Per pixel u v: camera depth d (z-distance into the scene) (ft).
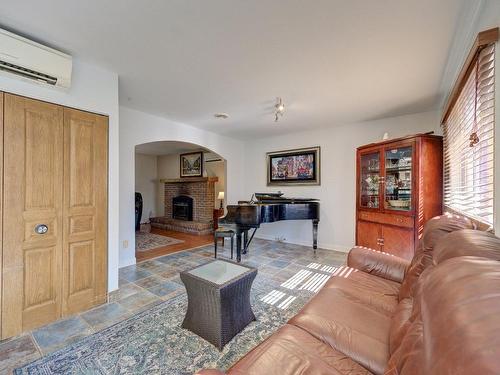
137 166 23.86
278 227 16.08
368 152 10.75
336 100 9.61
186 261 11.40
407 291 4.40
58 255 6.37
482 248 3.13
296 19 5.06
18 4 4.67
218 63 6.91
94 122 7.12
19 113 5.74
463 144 6.56
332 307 4.44
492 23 4.33
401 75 7.49
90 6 4.73
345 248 13.44
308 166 14.75
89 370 4.65
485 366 1.38
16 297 5.71
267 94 9.11
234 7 4.72
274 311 6.88
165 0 4.55
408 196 9.32
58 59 5.96
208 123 13.08
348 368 3.09
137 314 6.64
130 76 7.72
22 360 4.90
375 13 4.84
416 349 2.26
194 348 5.29
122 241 10.62
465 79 5.77
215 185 21.89
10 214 5.61
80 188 6.79
